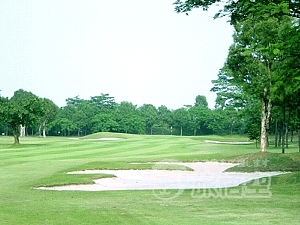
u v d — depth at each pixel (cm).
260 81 3712
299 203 1422
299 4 1265
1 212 1208
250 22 3488
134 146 5691
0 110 6353
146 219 1089
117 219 1089
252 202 1451
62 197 1622
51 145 6144
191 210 1251
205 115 12812
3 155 4278
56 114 13100
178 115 13525
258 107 5616
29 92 14450
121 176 2588
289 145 6644
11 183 2134
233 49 3825
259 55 3688
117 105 16550
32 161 3456
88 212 1198
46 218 1105
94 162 3145
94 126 13912
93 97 16712
